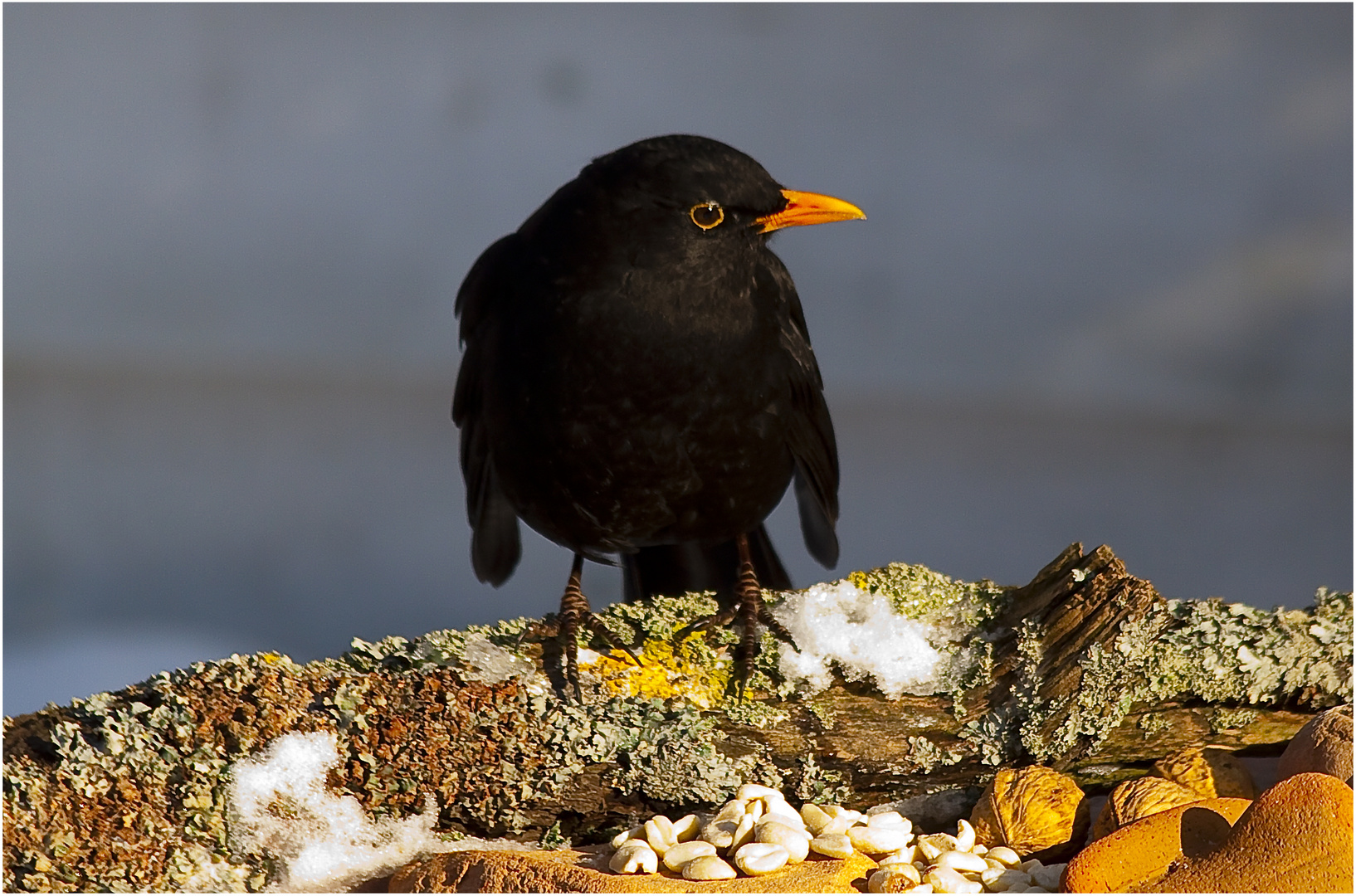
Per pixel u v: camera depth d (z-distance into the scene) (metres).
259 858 5.90
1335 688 5.93
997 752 5.92
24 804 5.89
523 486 6.00
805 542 6.07
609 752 5.92
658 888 5.88
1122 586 5.92
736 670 5.93
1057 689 5.92
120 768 5.90
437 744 5.91
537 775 5.91
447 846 5.91
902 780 5.93
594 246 5.97
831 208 5.98
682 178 5.97
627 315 5.97
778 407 6.00
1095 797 5.94
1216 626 5.93
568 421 5.98
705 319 5.98
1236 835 5.87
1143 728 5.93
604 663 5.93
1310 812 5.87
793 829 5.89
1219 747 5.93
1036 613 5.93
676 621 5.94
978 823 5.91
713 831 5.89
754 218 5.98
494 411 6.00
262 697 5.91
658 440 5.99
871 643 5.93
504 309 6.00
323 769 5.91
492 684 5.92
